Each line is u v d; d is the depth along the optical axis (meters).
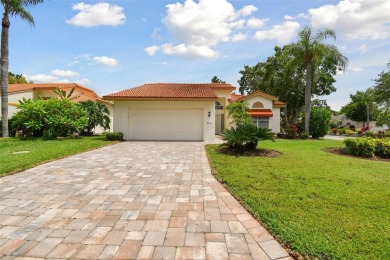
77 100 26.17
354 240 3.56
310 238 3.59
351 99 64.12
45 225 4.04
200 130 18.92
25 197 5.39
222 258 3.16
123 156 10.92
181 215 4.50
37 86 25.52
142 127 18.86
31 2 19.16
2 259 3.10
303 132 23.38
